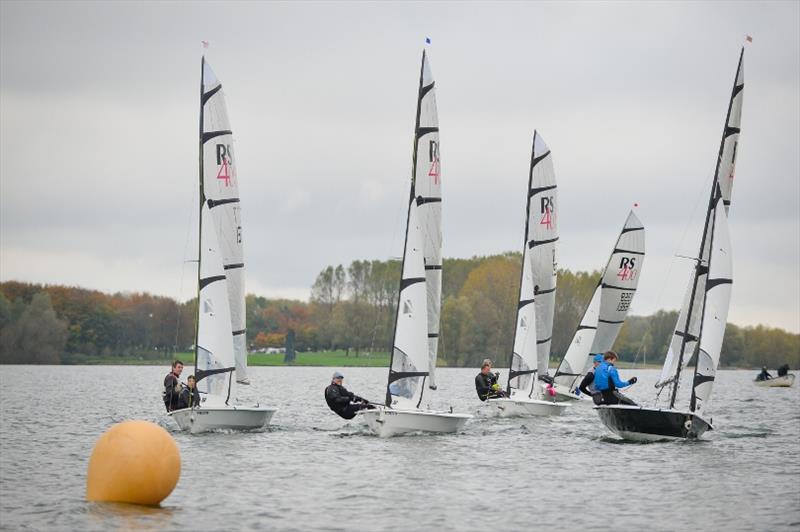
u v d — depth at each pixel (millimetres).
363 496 51438
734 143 79375
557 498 51406
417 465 61250
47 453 68125
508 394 95250
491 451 67688
